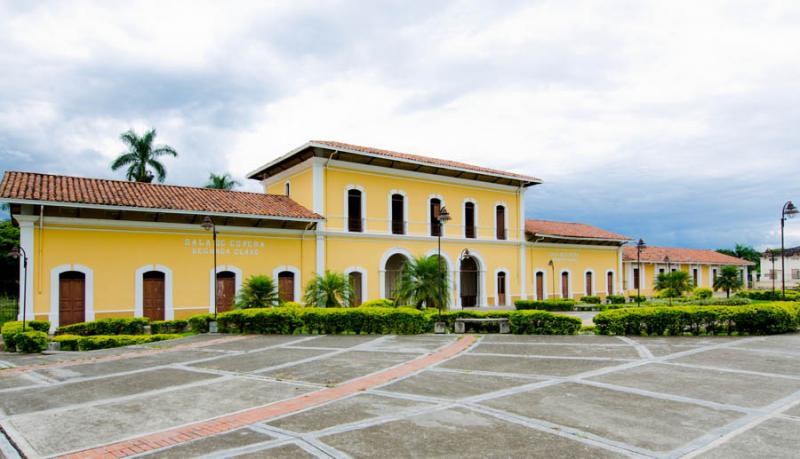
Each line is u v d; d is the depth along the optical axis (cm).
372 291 2527
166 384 866
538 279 3384
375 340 1378
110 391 819
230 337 1517
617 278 3956
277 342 1374
